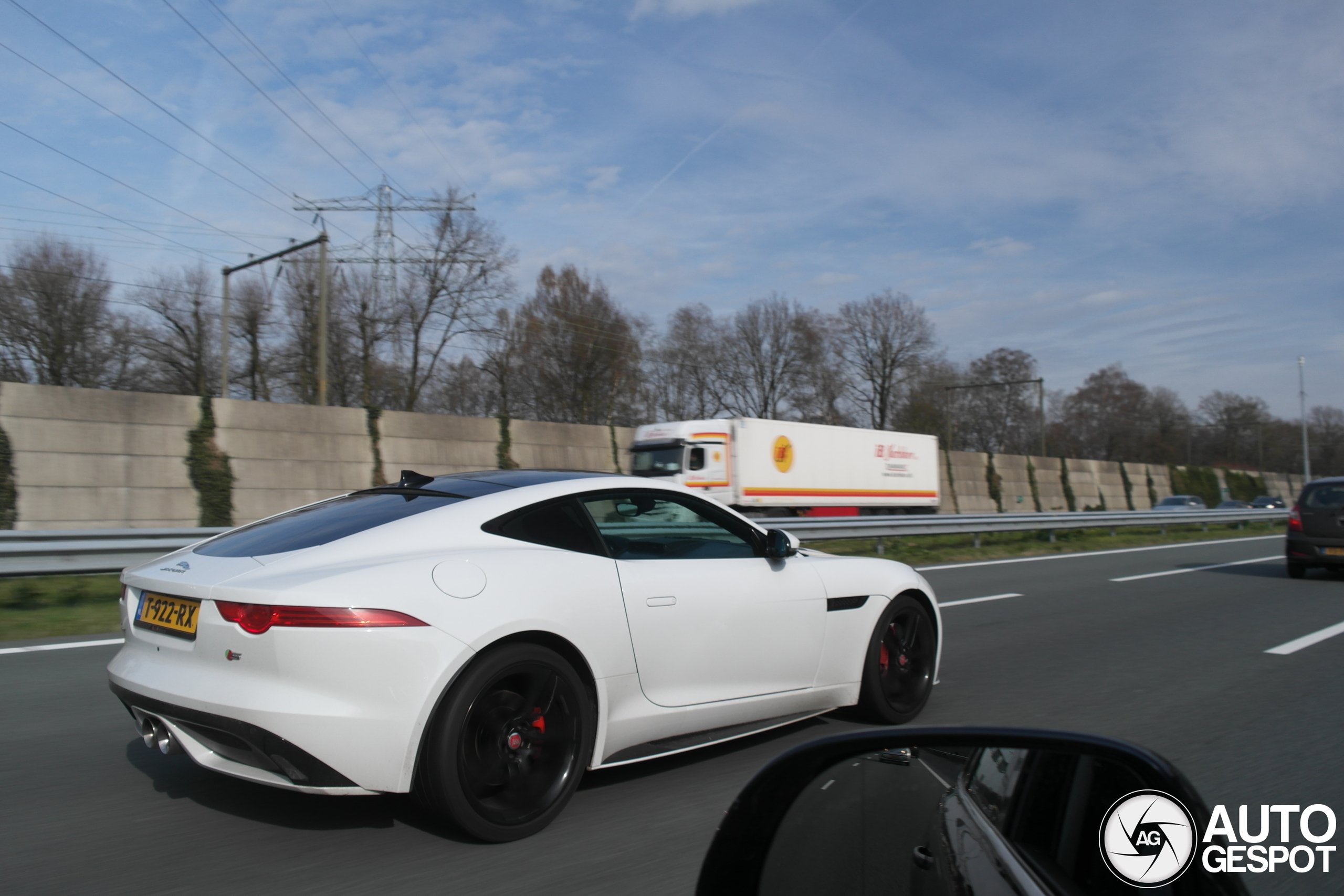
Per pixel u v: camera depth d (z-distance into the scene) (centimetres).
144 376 3809
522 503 358
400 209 4041
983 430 7144
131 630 340
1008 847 160
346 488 2152
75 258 3659
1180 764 437
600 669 342
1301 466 10288
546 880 289
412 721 292
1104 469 4691
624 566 367
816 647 432
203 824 332
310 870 293
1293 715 536
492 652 311
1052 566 1544
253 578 304
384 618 293
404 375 4109
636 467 2525
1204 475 5494
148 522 1841
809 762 197
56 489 1745
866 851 179
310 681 285
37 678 584
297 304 3941
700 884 176
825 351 5872
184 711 300
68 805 352
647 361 4831
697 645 379
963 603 1034
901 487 3183
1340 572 1447
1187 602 1067
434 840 319
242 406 2031
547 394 4497
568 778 331
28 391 1753
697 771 405
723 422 2517
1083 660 705
